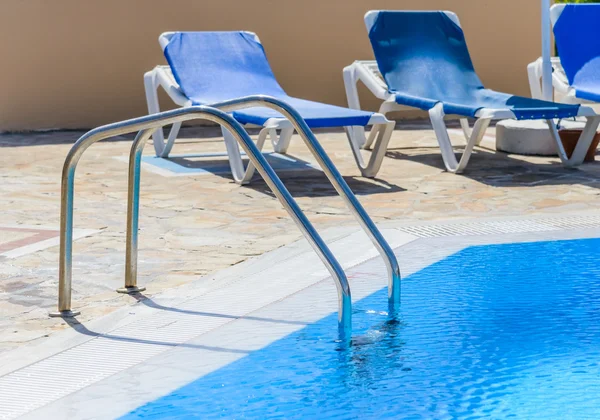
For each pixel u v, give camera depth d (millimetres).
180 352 3980
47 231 6668
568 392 3490
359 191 8180
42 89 12742
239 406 3361
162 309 4668
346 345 4055
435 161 9953
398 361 3855
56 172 9367
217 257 5867
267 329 4281
